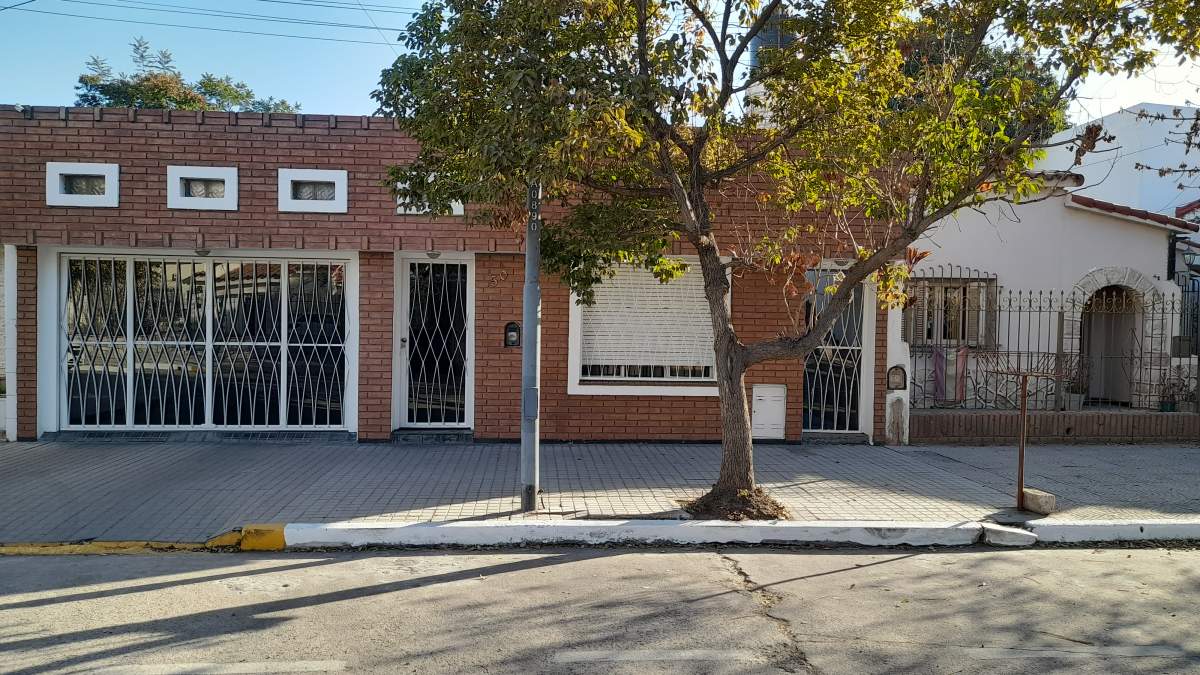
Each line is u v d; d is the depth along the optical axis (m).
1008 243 13.11
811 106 8.05
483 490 8.55
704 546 7.23
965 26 7.64
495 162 6.56
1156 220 13.02
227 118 10.74
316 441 11.15
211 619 5.30
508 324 11.20
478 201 7.10
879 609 5.59
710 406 11.45
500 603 5.66
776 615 5.45
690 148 7.97
